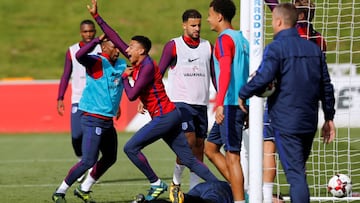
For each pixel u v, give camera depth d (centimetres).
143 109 2989
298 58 2262
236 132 2617
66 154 5116
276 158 2936
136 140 2817
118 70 3005
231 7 2708
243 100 2275
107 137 3067
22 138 6209
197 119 3225
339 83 5853
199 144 3256
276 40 2289
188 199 2425
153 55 9100
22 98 6650
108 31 2889
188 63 3188
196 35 3191
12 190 3562
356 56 5869
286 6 2309
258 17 2505
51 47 9750
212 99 6194
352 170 3897
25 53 9631
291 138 2264
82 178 3847
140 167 2875
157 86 2788
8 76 9025
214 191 2534
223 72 2512
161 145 5694
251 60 2516
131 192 3503
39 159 4869
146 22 9888
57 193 2997
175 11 10112
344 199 3031
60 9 10712
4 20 10462
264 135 2847
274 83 2266
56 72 9125
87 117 2991
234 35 2622
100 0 10356
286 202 3088
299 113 2259
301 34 2975
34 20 10494
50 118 6638
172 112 2805
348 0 4788
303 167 2269
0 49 9725
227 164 2628
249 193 2503
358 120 5869
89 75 3002
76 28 10194
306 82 2261
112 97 3002
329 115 2364
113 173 4206
